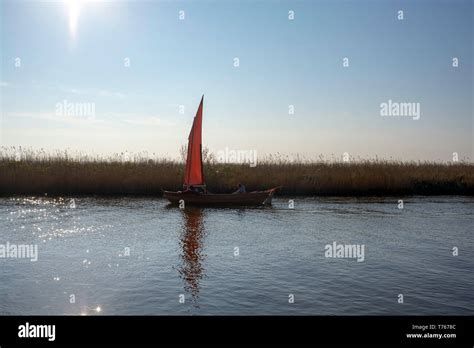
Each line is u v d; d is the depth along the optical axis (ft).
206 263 58.18
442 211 107.45
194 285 48.88
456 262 59.57
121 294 45.98
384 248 67.82
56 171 133.18
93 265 56.90
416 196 139.23
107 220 90.33
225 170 141.18
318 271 54.75
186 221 90.68
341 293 46.57
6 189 127.34
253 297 45.14
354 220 93.97
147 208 108.37
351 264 58.18
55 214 96.53
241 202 114.21
